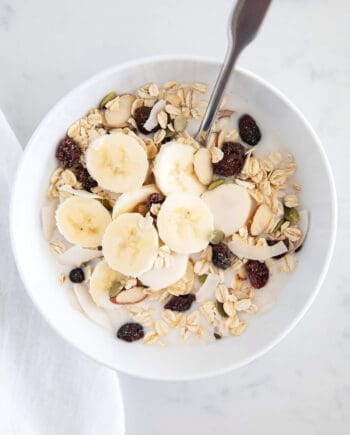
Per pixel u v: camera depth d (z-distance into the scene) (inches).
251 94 17.4
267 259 18.0
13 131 19.1
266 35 19.0
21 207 17.4
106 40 19.0
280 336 17.7
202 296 18.1
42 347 18.9
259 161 17.8
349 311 19.9
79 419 19.1
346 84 19.2
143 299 18.1
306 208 17.9
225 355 18.2
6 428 18.8
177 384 20.4
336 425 20.3
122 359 18.2
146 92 17.6
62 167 17.8
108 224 17.7
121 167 17.4
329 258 17.3
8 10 19.0
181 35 18.9
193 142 17.6
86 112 17.6
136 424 20.4
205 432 20.4
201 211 17.6
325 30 19.1
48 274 18.1
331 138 19.3
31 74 19.0
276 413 20.4
